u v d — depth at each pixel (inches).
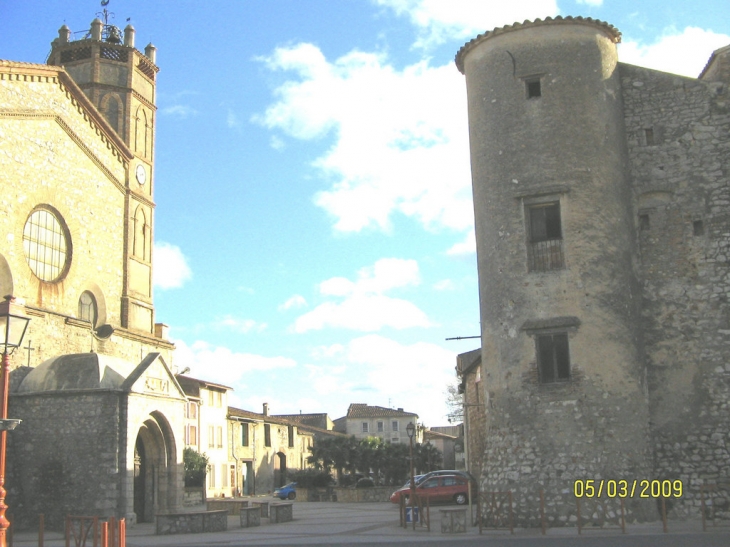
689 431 967.6
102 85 1711.4
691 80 1050.1
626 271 977.5
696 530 829.8
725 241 1002.7
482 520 936.3
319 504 1982.0
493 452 953.5
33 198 1328.7
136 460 1269.7
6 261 1246.3
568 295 943.7
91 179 1508.4
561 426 909.8
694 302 998.4
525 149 989.8
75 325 1380.4
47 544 901.2
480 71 1047.0
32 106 1342.3
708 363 979.3
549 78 999.0
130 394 1160.8
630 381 935.7
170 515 1030.4
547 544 728.3
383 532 973.2
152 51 1863.9
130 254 1621.6
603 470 887.1
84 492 1119.6
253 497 2709.2
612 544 713.0
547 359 945.5
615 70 1046.4
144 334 1615.4
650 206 1037.2
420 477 1784.0
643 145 1049.5
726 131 1027.9
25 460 1151.0
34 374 1204.5
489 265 999.6
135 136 1733.5
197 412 2568.9
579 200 964.0
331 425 4566.9
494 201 1002.1
